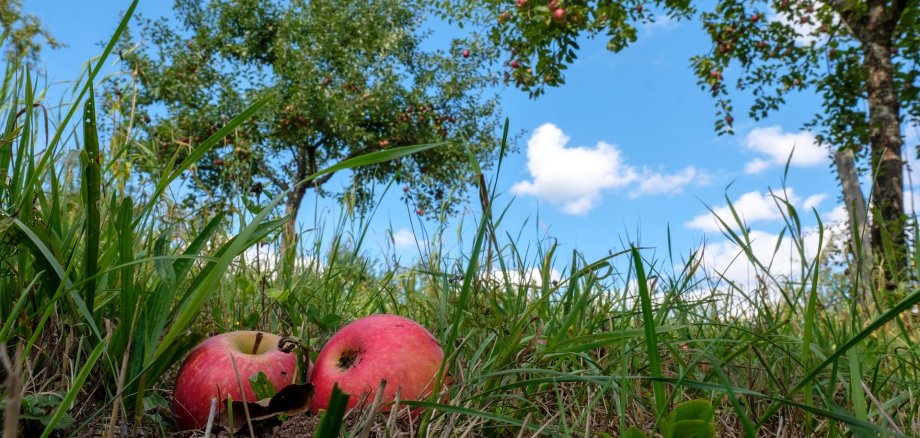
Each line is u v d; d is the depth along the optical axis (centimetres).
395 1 1958
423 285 321
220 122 1576
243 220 240
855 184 346
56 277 147
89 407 143
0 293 150
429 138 1805
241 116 120
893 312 84
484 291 219
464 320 204
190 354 160
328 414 71
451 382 164
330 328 205
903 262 372
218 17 1956
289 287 235
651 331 110
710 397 169
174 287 148
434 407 120
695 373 186
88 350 152
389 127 1825
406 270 303
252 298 256
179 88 1644
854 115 1098
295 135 1647
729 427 149
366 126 1869
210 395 148
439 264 262
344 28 1869
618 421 154
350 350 161
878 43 856
